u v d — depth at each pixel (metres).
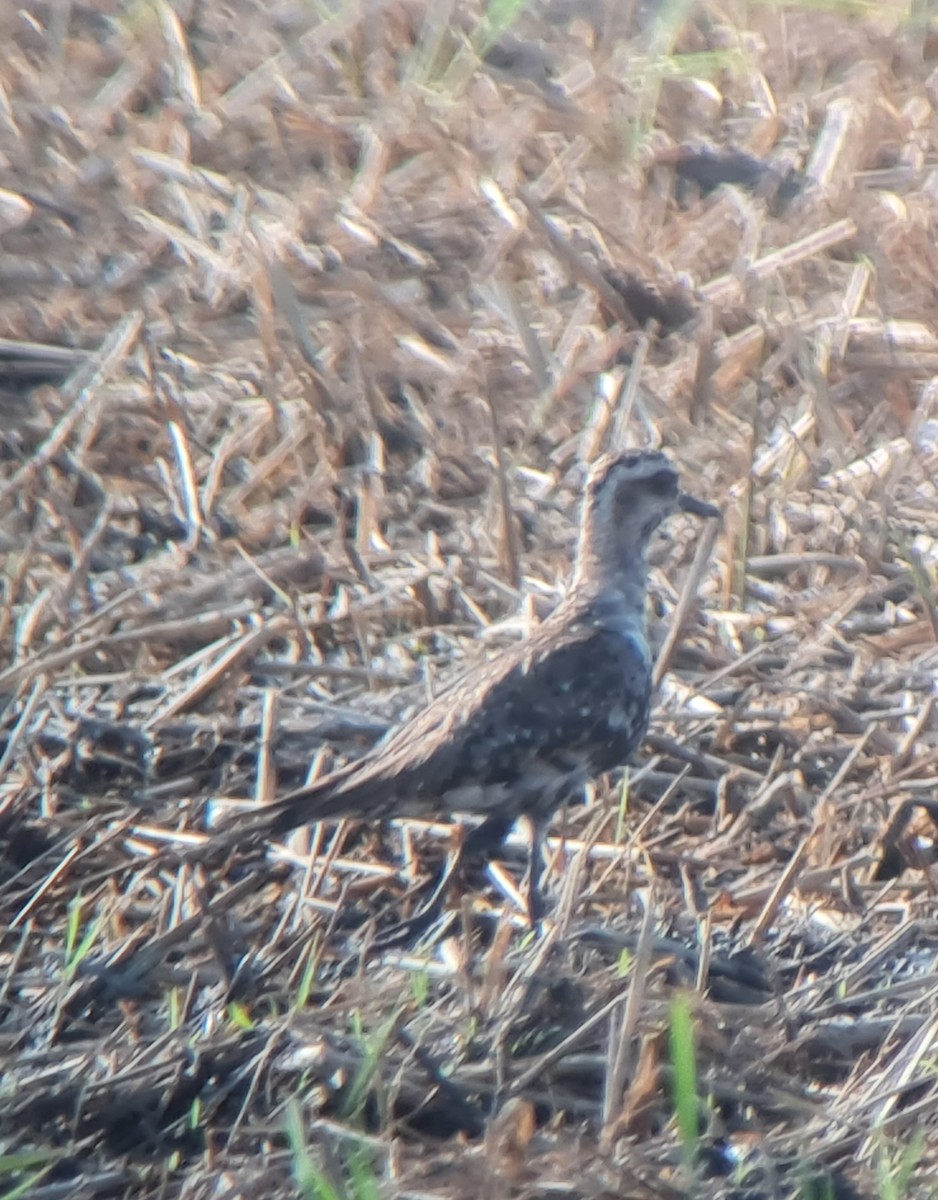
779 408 15.38
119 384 15.45
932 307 16.31
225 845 10.62
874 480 14.23
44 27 20.53
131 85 19.23
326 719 12.21
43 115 18.72
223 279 16.52
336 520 14.16
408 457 14.98
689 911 10.90
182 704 12.36
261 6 20.58
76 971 10.41
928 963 10.55
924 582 12.98
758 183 17.83
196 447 14.88
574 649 11.27
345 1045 9.84
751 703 12.48
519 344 15.77
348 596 13.39
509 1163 9.15
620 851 11.27
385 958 10.57
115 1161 9.50
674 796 11.94
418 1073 9.70
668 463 11.76
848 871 11.05
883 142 18.30
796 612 13.23
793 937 10.86
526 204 16.25
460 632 13.10
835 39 19.83
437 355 15.84
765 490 14.40
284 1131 9.51
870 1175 9.15
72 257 17.05
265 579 13.27
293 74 19.39
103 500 14.45
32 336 16.17
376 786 10.70
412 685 12.59
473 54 19.25
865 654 12.82
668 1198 9.00
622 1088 9.57
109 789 11.99
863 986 10.44
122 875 11.20
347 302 16.23
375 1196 8.66
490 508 14.17
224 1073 9.80
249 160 18.25
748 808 11.61
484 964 10.43
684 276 16.62
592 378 15.61
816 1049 10.04
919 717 11.98
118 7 20.91
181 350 15.96
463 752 10.88
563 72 19.52
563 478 14.62
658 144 18.36
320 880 11.00
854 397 15.56
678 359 15.63
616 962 10.54
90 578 13.67
